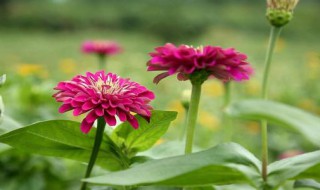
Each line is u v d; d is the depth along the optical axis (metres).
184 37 5.38
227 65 0.55
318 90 2.04
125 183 0.48
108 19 6.53
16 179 0.93
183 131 0.85
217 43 4.63
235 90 1.93
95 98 0.54
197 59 0.54
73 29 6.41
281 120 0.46
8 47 4.38
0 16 6.54
